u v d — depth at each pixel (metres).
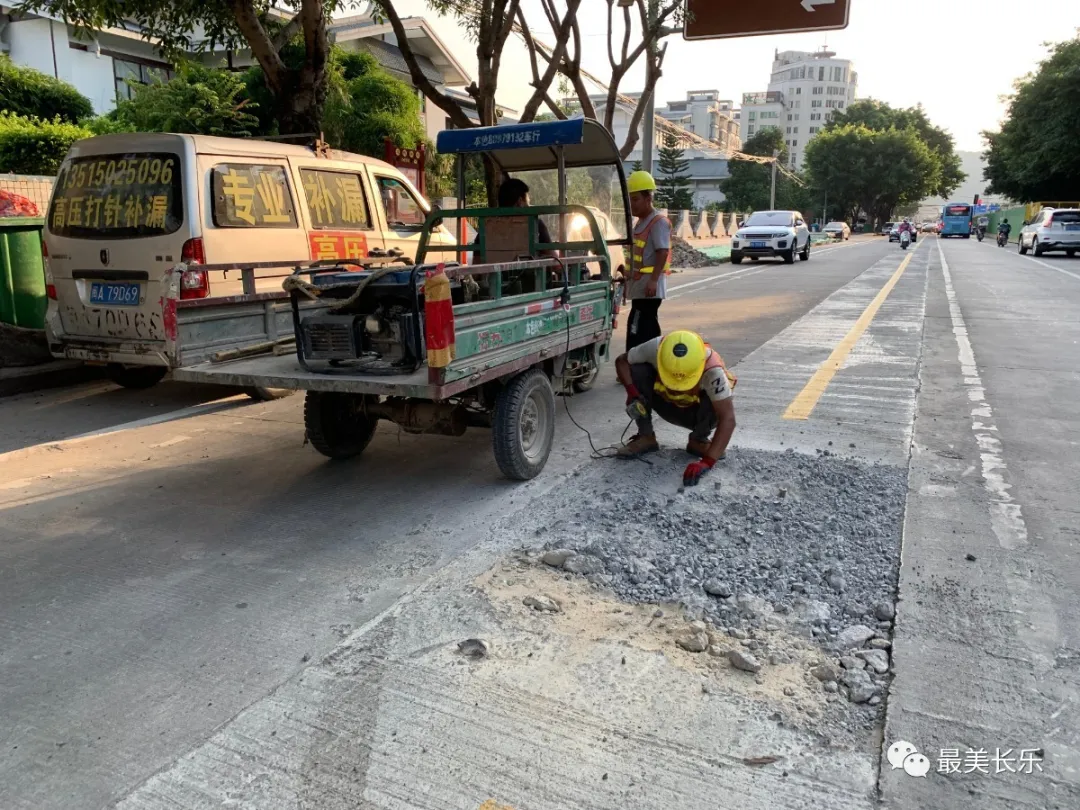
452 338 3.85
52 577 3.66
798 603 3.23
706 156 86.19
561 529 3.97
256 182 6.65
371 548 3.92
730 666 2.84
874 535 3.84
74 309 6.65
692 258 23.88
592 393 7.29
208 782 2.33
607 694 2.68
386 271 4.27
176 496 4.70
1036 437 5.45
